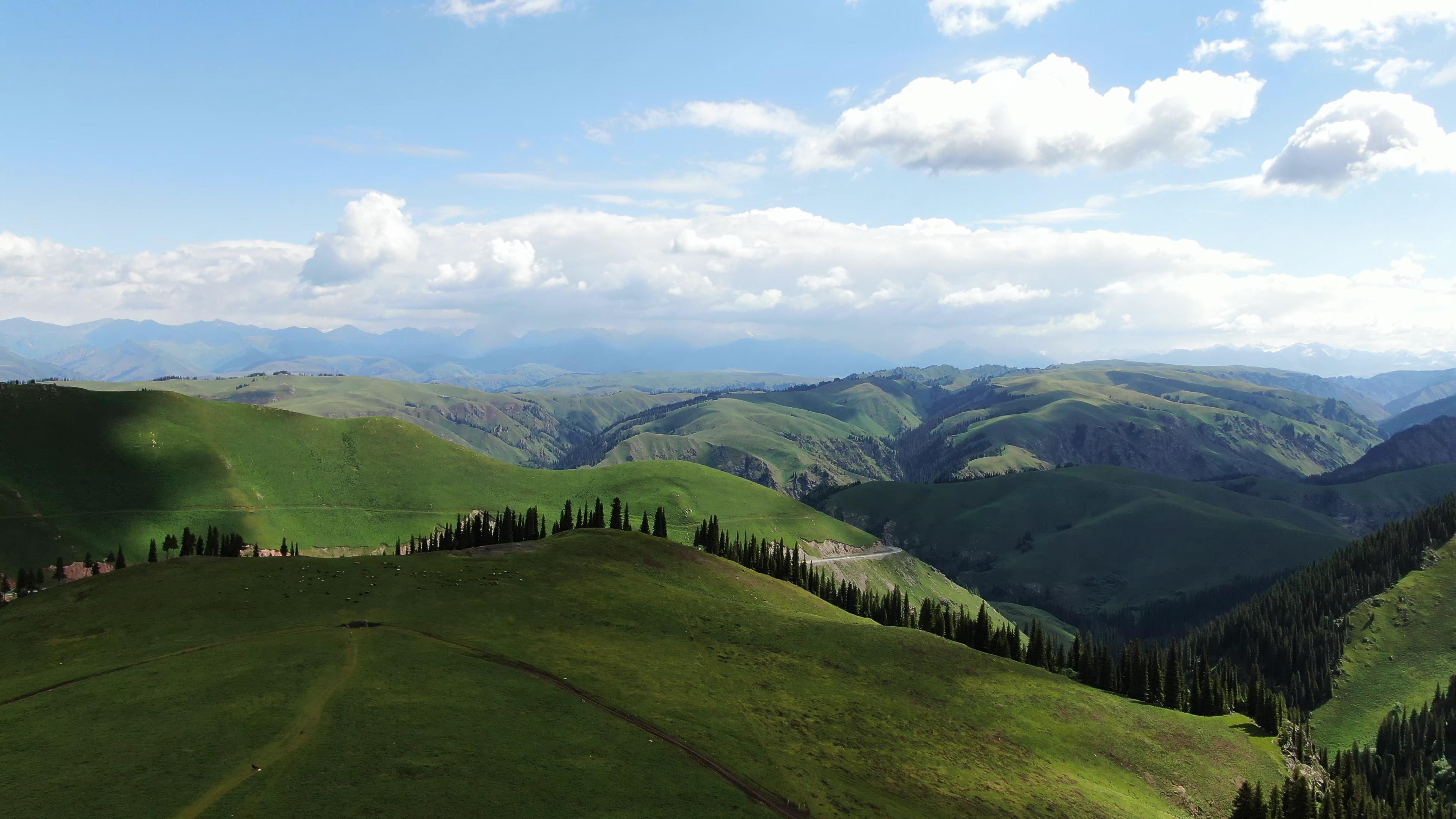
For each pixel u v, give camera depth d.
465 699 71.94
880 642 119.19
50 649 81.19
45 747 57.47
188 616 90.50
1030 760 94.50
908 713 97.31
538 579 119.38
